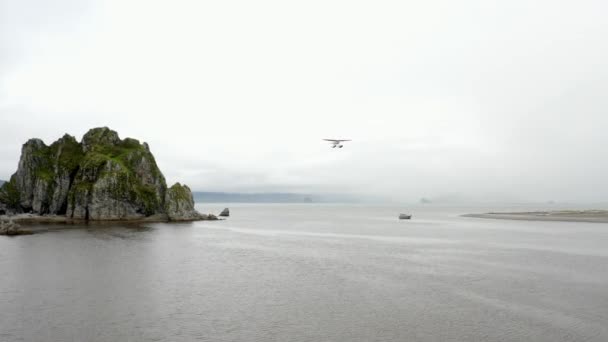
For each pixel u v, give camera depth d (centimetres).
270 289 4294
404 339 2886
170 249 7194
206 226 12888
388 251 7150
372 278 4834
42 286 4347
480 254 6706
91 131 16312
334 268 5472
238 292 4162
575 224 13025
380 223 15475
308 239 9262
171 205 15038
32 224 12225
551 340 2858
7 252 6581
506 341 2841
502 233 10344
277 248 7550
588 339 2872
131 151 15575
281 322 3241
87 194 13900
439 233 10675
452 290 4241
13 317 3341
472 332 3014
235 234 10294
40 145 15912
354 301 3841
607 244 7888
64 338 2902
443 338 2902
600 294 4056
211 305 3697
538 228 11694
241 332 3023
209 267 5503
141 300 3844
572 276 4894
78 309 3553
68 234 9400
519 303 3750
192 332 3023
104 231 10238
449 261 6025
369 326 3150
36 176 15138
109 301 3800
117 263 5712
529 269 5341
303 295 4053
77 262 5738
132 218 14275
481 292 4156
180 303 3750
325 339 2888
